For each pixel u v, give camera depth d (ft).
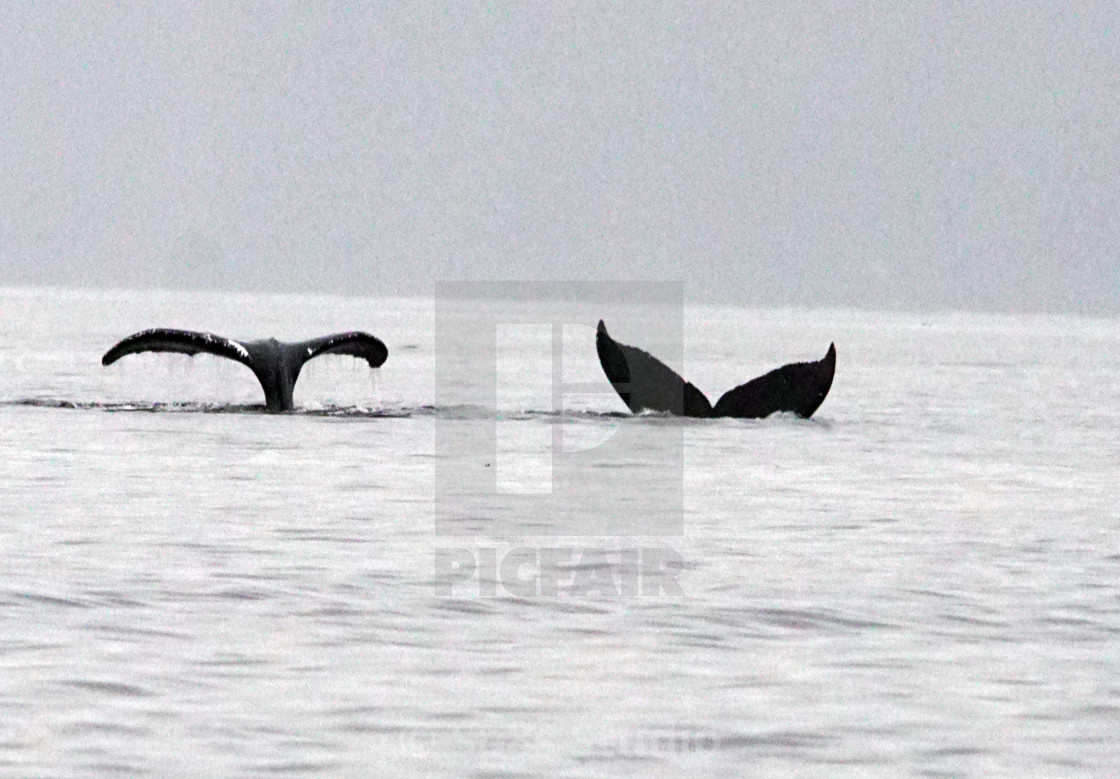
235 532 137.90
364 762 74.43
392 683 88.02
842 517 154.10
